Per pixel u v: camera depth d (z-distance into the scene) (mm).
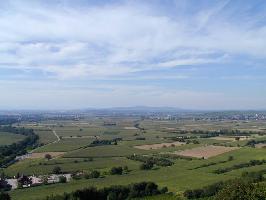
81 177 182500
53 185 166500
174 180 169000
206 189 144625
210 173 180875
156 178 175125
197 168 196875
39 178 183500
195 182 161500
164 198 143125
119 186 149250
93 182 168750
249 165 197625
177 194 146375
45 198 138500
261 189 95000
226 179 160125
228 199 92750
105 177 182625
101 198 143125
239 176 166750
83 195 139500
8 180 184625
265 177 163000
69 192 142750
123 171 198625
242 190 93125
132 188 149000
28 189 160500
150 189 151125
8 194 147375
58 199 136250
